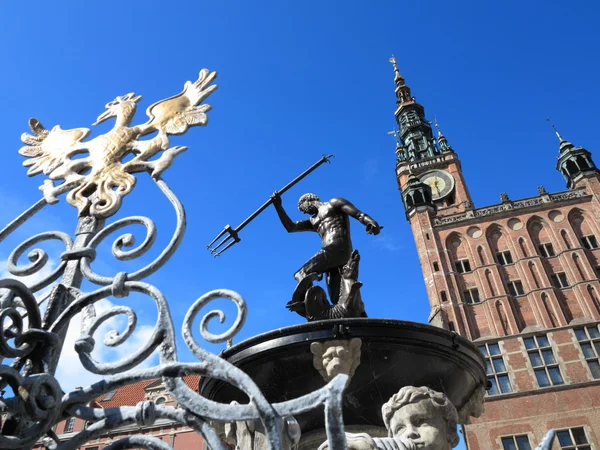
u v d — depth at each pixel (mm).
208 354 1572
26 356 1829
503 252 30141
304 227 4832
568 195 31250
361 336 3359
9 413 1647
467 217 31938
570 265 28266
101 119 2941
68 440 1573
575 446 21766
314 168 4789
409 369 3480
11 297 1971
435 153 42312
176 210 2143
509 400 23703
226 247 4922
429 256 30547
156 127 2674
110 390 1627
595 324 25469
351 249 4504
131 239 2113
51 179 2658
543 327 26156
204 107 2734
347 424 3668
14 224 2451
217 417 1444
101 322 1848
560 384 23734
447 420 2564
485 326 27125
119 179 2482
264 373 3541
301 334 3383
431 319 28484
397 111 47812
